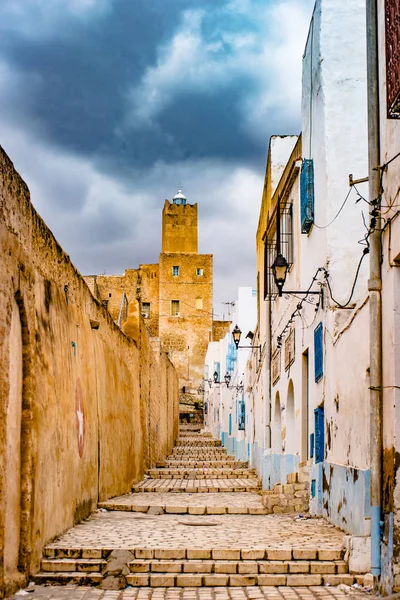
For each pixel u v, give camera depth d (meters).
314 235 13.79
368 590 8.74
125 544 10.31
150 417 26.84
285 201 16.94
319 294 13.23
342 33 13.15
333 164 12.79
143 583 9.18
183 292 71.31
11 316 8.57
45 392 10.25
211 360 53.84
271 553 9.75
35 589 8.76
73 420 12.48
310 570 9.44
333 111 12.95
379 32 8.82
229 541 10.68
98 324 15.05
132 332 23.25
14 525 8.80
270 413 21.14
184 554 9.80
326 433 12.86
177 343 70.62
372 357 8.52
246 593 8.79
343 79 13.02
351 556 9.40
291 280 16.80
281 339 18.88
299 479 15.23
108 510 15.24
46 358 10.41
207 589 9.02
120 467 18.70
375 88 8.84
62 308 11.86
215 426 48.09
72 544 10.29
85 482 13.79
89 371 14.52
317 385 13.68
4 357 8.14
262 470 20.38
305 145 14.78
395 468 8.01
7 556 8.52
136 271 73.19
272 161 20.53
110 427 17.20
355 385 10.73
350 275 12.56
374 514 8.38
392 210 8.19
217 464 28.09
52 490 10.62
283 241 17.36
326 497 12.94
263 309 23.14
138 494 19.23
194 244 73.62
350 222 12.70
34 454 9.42
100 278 72.88
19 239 8.91
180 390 69.81
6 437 8.30
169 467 28.11
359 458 10.52
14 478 8.81
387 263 8.34
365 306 10.19
